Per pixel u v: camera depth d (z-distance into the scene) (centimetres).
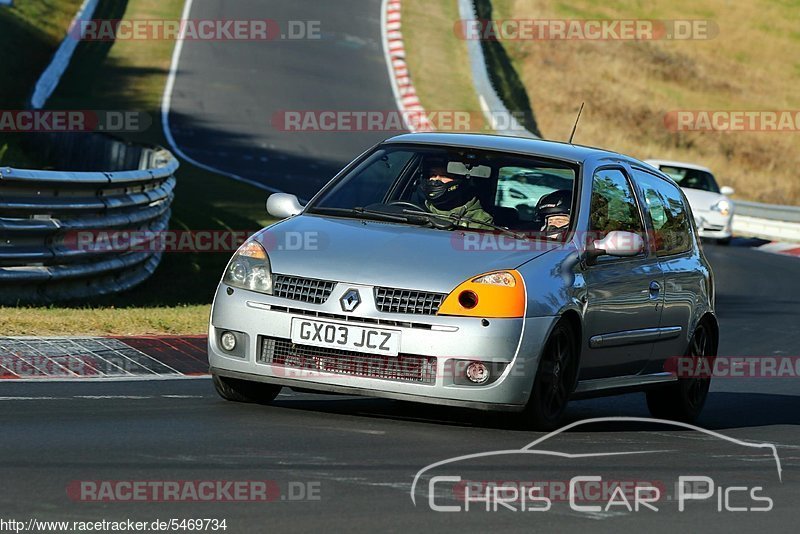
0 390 2511
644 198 2858
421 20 17362
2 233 3844
